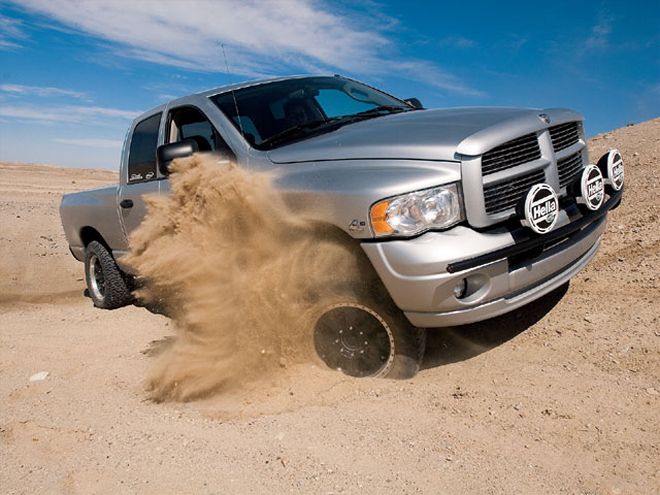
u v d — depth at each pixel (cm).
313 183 385
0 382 450
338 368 394
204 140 497
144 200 515
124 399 399
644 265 509
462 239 350
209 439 327
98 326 594
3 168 3178
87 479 297
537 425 311
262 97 501
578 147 444
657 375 349
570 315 446
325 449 303
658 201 668
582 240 413
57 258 973
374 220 355
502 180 369
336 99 525
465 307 355
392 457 292
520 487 260
